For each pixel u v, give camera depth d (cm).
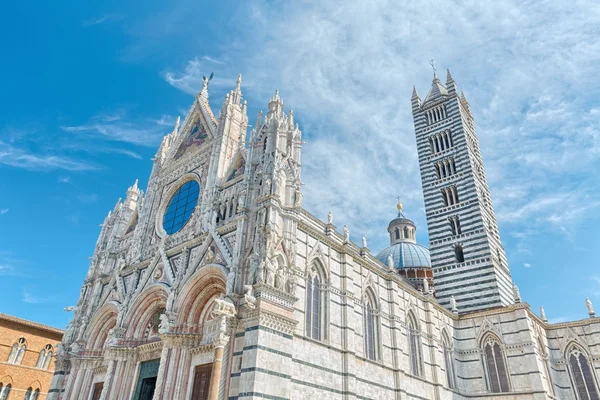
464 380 5700
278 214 3722
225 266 3775
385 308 4734
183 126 5931
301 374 3372
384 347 4456
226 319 3284
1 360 6122
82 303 5338
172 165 5659
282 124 4303
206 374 3531
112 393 4059
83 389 4562
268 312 3192
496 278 6259
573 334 6088
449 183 7312
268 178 3934
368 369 4094
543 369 5569
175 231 4919
